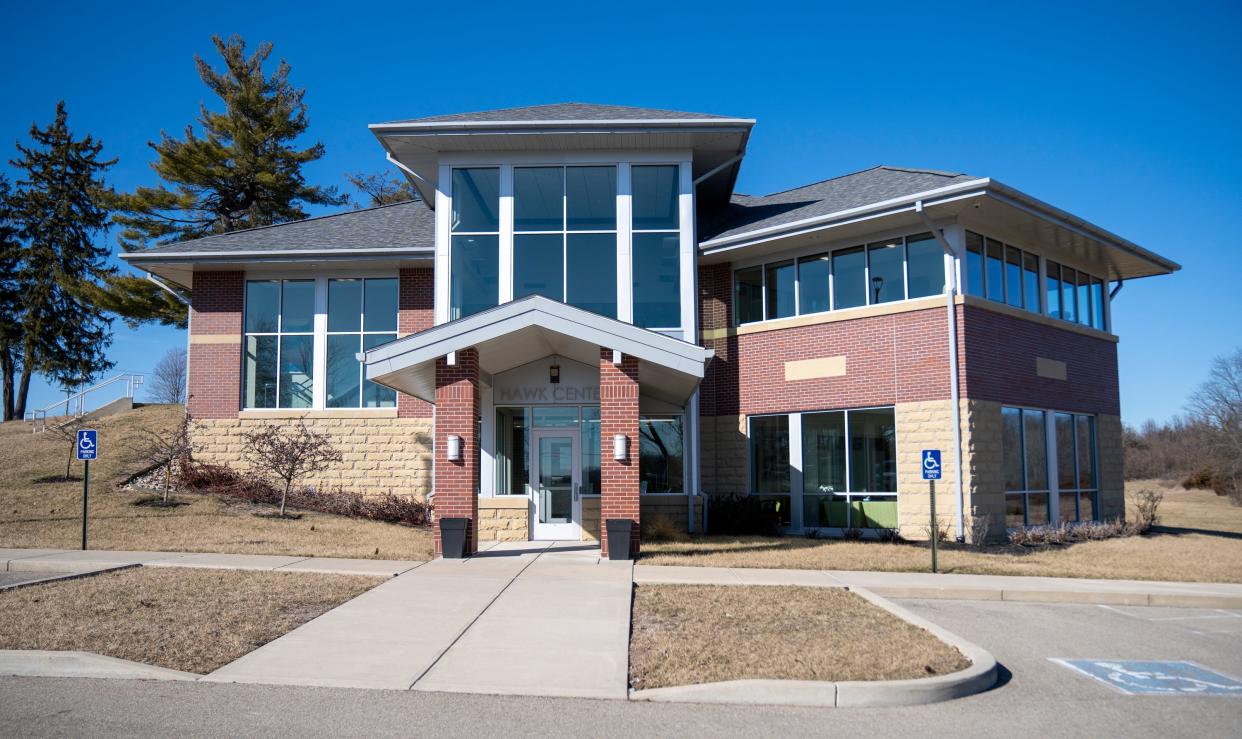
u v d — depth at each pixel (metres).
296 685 7.37
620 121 18.17
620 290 18.75
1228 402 50.00
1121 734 6.48
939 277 18.08
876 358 18.69
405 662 8.05
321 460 20.70
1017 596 12.21
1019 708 7.10
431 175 20.61
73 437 21.84
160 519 17.22
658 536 17.41
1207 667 8.63
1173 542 19.44
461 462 14.47
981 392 17.80
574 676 7.69
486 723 6.48
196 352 21.83
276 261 21.16
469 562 13.71
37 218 41.78
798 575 13.05
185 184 35.66
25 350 40.66
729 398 20.94
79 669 7.60
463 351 14.61
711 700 7.16
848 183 21.39
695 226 20.31
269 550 14.52
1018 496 18.77
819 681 7.31
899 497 18.09
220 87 36.38
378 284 22.06
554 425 17.88
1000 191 16.91
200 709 6.67
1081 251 21.11
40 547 14.48
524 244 18.95
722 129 18.31
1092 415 21.83
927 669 7.71
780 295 20.52
